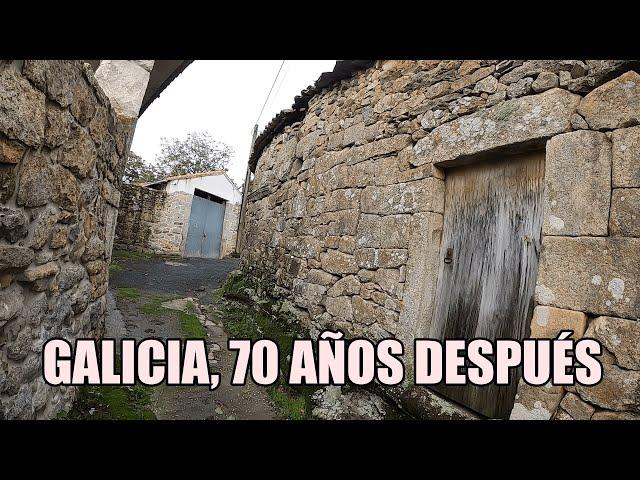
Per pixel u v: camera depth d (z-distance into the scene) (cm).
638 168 147
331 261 322
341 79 352
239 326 368
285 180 462
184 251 909
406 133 264
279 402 241
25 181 124
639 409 138
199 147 1986
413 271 240
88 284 211
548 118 177
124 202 797
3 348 120
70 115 154
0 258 112
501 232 206
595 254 154
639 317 140
